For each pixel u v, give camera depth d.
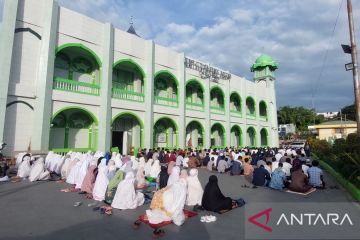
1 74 13.94
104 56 18.39
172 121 23.58
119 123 20.81
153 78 21.73
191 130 27.33
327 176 14.51
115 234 5.20
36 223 5.80
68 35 16.67
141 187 10.08
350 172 10.06
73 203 7.60
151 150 17.92
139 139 21.19
